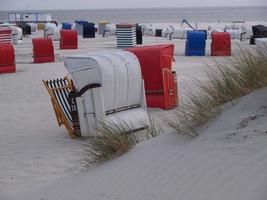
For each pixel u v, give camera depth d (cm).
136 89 1343
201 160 599
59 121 1353
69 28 7362
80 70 1265
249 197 463
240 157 559
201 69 2550
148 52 1627
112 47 4706
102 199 629
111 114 1276
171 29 6366
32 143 1255
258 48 1133
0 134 1373
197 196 519
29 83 2389
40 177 941
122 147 817
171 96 1620
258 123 648
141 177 641
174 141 725
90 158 890
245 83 842
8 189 873
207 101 827
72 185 748
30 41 5944
